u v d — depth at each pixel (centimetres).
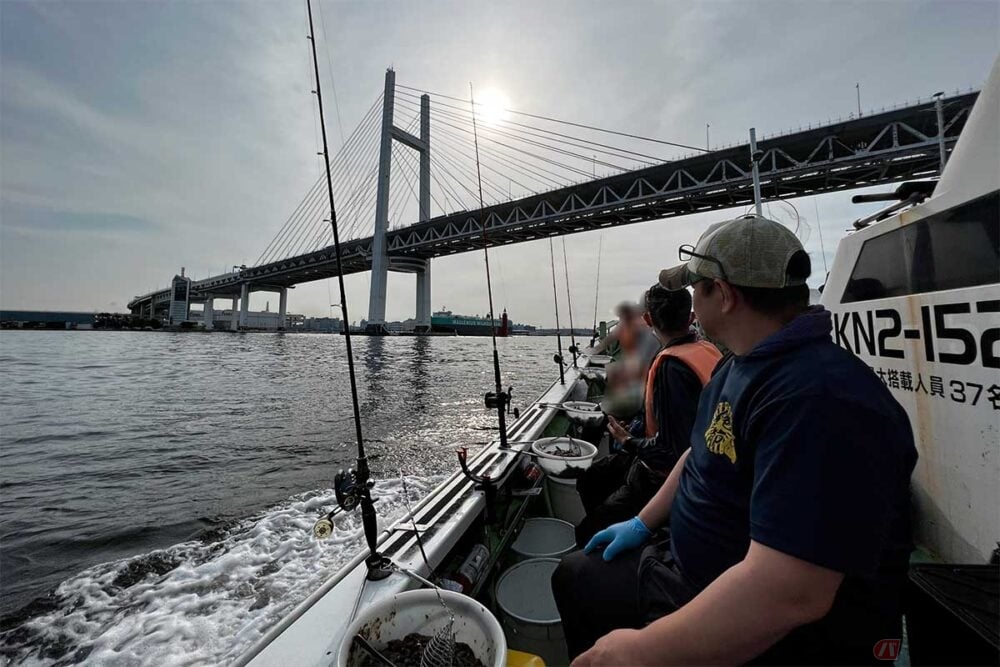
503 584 169
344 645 96
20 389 1530
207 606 291
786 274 86
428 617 111
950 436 120
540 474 245
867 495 65
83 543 414
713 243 93
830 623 76
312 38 161
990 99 105
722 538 90
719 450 92
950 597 86
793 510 67
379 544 150
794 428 70
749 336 90
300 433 864
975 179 109
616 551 124
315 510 457
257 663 101
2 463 701
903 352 137
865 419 68
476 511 179
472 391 1410
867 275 154
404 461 654
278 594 301
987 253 107
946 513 122
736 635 67
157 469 657
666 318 176
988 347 107
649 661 73
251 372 2058
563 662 146
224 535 418
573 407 380
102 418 1043
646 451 174
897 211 141
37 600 316
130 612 293
